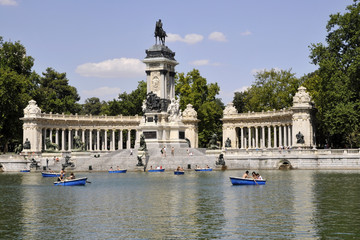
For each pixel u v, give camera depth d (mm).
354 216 57875
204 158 138625
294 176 106500
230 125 184625
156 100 154500
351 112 127188
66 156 140500
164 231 52062
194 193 79438
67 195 79312
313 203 67000
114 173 128750
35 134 164000
